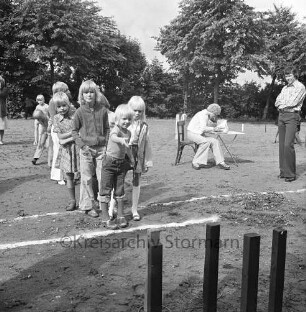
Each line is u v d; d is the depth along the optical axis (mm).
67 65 40625
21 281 3881
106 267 4195
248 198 6984
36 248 4719
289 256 4582
